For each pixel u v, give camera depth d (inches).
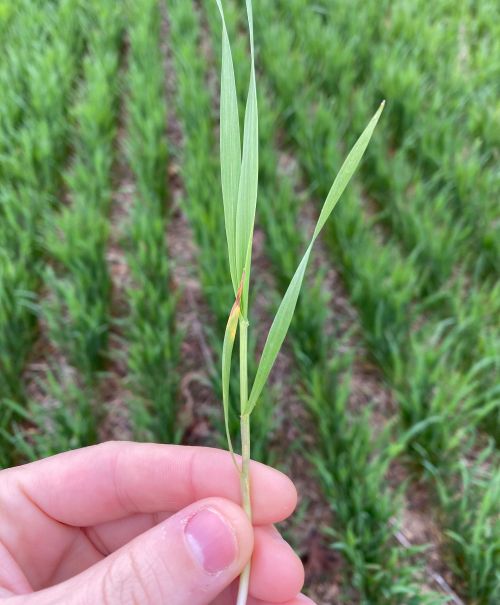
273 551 5.6
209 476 5.7
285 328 4.0
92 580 4.5
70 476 5.7
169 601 4.4
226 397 4.1
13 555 5.6
